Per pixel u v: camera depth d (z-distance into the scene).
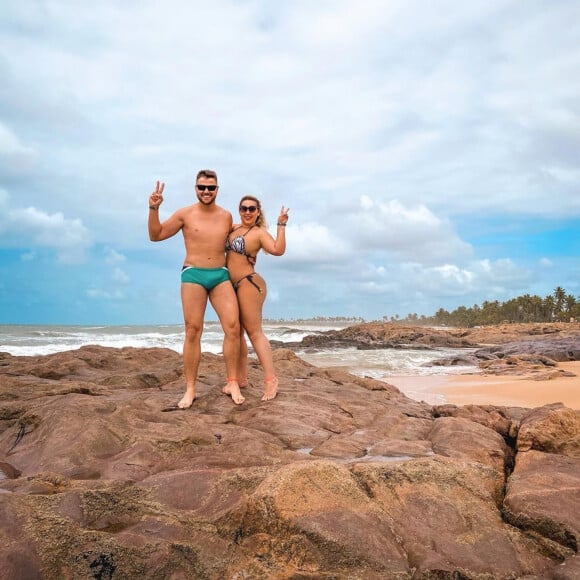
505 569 3.30
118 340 36.88
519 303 126.50
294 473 3.60
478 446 5.19
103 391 7.07
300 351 33.72
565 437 5.04
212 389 6.68
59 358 10.91
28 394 6.88
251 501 3.50
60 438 4.90
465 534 3.61
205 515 3.59
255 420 5.75
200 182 6.15
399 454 5.00
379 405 7.03
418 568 3.25
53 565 3.03
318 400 6.77
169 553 3.22
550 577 3.22
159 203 5.97
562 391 14.48
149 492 3.82
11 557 2.94
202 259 6.21
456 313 144.12
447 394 14.40
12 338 38.53
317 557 3.28
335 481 3.66
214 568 3.25
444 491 3.96
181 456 4.68
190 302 6.18
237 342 6.36
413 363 25.62
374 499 3.79
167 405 6.16
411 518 3.70
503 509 3.86
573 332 48.69
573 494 3.88
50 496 3.46
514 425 5.98
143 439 4.82
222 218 6.34
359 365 24.48
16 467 4.71
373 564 3.25
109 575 3.09
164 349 12.65
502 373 20.50
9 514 3.16
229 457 4.59
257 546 3.39
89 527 3.40
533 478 4.14
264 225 6.53
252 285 6.41
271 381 6.59
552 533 3.54
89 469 4.41
